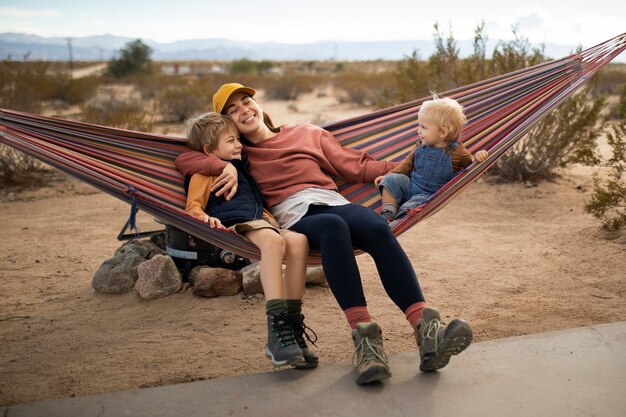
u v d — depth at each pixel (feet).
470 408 8.70
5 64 75.51
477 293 14.80
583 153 20.86
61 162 10.46
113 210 24.25
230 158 12.05
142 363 11.44
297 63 293.02
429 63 31.60
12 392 10.42
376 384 9.43
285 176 11.97
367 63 255.29
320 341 12.23
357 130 13.99
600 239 17.98
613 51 13.73
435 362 9.36
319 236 10.16
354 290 9.78
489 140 13.78
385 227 10.21
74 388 10.53
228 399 9.16
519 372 9.65
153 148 12.22
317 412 8.71
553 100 13.50
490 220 21.62
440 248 18.69
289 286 10.28
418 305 9.77
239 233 10.61
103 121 41.32
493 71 28.22
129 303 14.42
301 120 58.08
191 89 63.72
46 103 71.41
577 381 9.33
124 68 135.85
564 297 14.23
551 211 22.07
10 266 17.66
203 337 12.55
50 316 13.92
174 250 14.96
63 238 20.52
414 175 12.42
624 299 13.89
